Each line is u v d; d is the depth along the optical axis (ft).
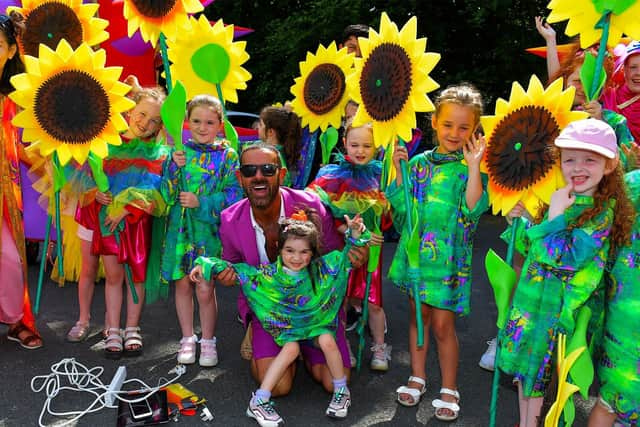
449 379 10.13
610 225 7.81
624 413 7.93
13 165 11.94
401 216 10.37
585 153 7.61
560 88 8.07
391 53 9.38
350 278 11.75
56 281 16.84
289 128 14.02
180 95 10.73
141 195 11.43
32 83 10.39
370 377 11.60
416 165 10.28
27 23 11.78
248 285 10.29
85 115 10.53
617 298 7.91
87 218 11.97
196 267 10.29
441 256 9.87
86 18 11.84
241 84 12.75
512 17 32.19
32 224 15.76
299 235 9.83
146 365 11.81
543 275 8.34
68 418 9.78
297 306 10.16
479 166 9.13
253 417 9.88
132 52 19.10
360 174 11.70
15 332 12.57
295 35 34.22
